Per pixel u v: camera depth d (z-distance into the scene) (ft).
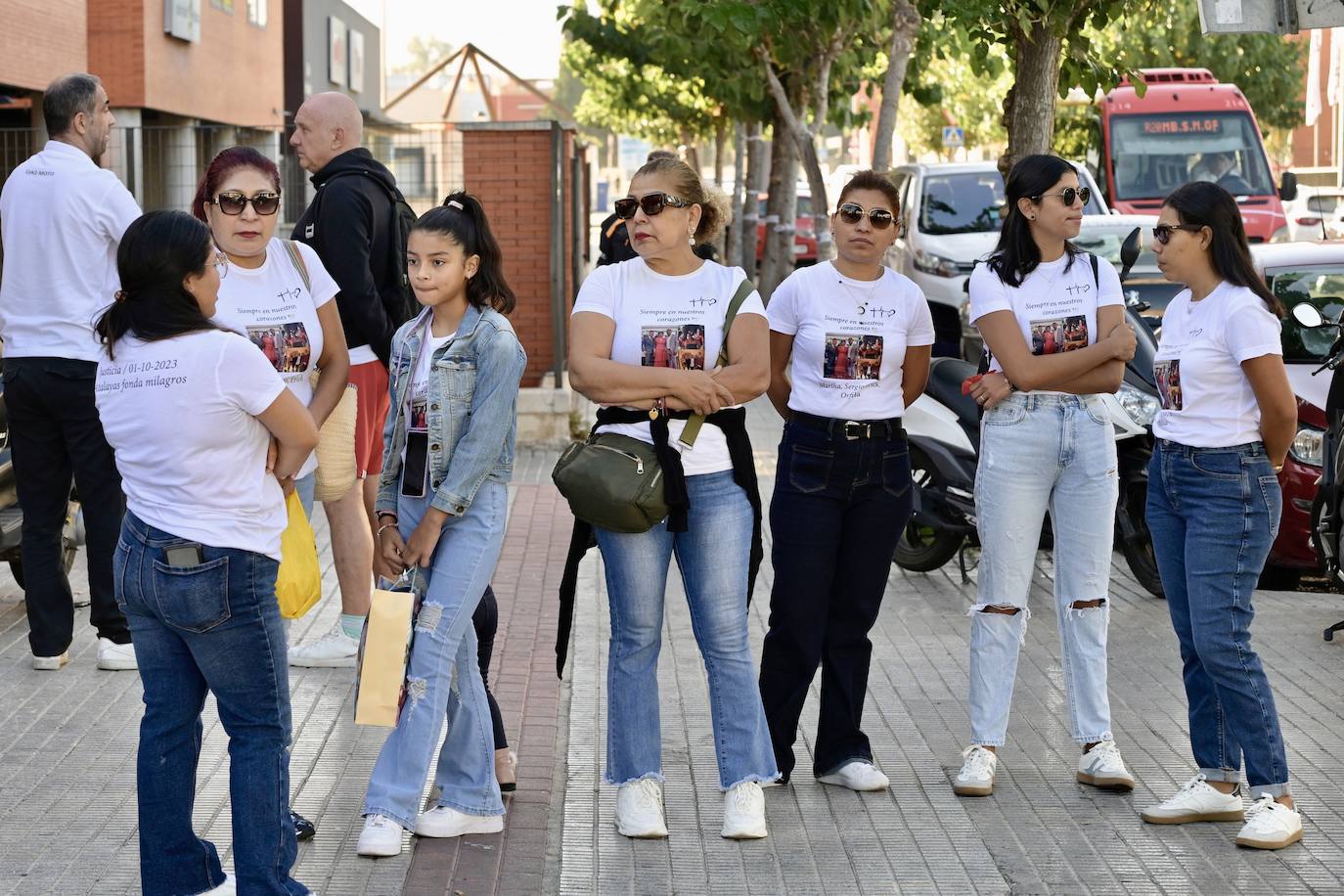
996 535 18.25
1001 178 56.08
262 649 13.48
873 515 17.65
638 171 16.26
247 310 17.19
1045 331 17.92
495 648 24.14
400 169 45.91
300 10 102.53
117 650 22.40
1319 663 23.89
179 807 13.79
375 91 129.80
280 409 13.16
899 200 17.57
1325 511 24.53
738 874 16.01
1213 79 74.18
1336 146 145.69
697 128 108.78
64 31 52.54
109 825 16.90
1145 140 70.28
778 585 17.89
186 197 49.24
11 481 25.00
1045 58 35.45
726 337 16.34
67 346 21.18
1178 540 17.30
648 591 16.70
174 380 12.92
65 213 20.99
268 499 13.48
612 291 16.42
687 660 23.90
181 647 13.64
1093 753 18.39
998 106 112.78
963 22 34.50
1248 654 16.69
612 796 18.24
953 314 51.65
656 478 16.05
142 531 13.21
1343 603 28.09
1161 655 24.23
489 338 15.93
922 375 18.02
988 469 18.29
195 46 71.31
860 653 18.25
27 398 21.44
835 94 67.97
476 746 16.71
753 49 52.37
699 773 19.01
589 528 16.85
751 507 16.75
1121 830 17.13
